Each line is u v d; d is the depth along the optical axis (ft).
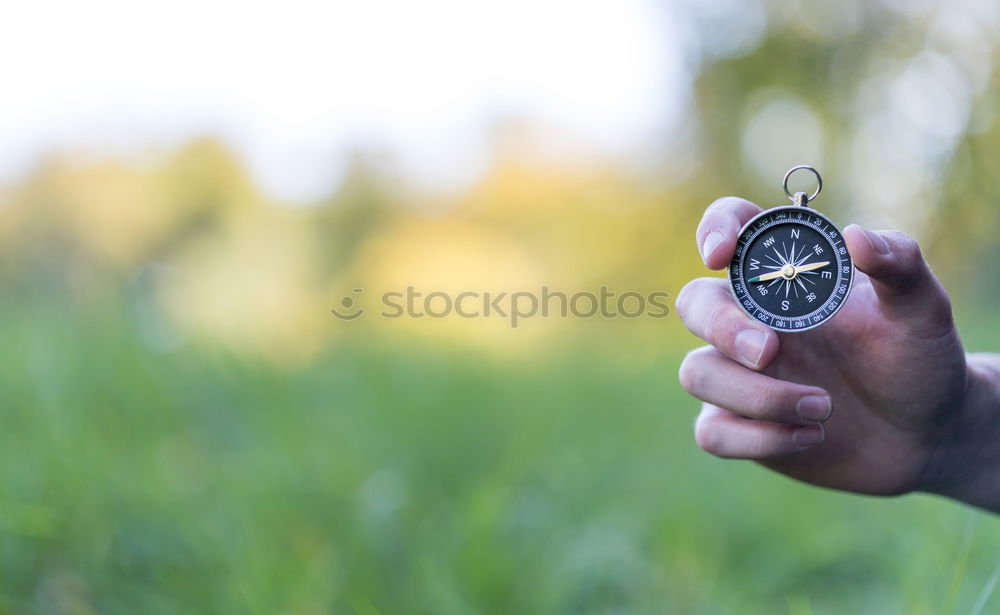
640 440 15.29
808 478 5.38
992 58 53.78
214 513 8.87
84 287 13.84
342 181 89.81
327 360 17.79
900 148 56.54
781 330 4.69
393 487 10.42
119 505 8.37
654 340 27.78
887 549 9.25
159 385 11.60
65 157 64.95
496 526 9.14
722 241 4.69
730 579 9.78
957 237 51.21
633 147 85.51
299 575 7.82
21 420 9.39
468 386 16.55
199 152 74.02
